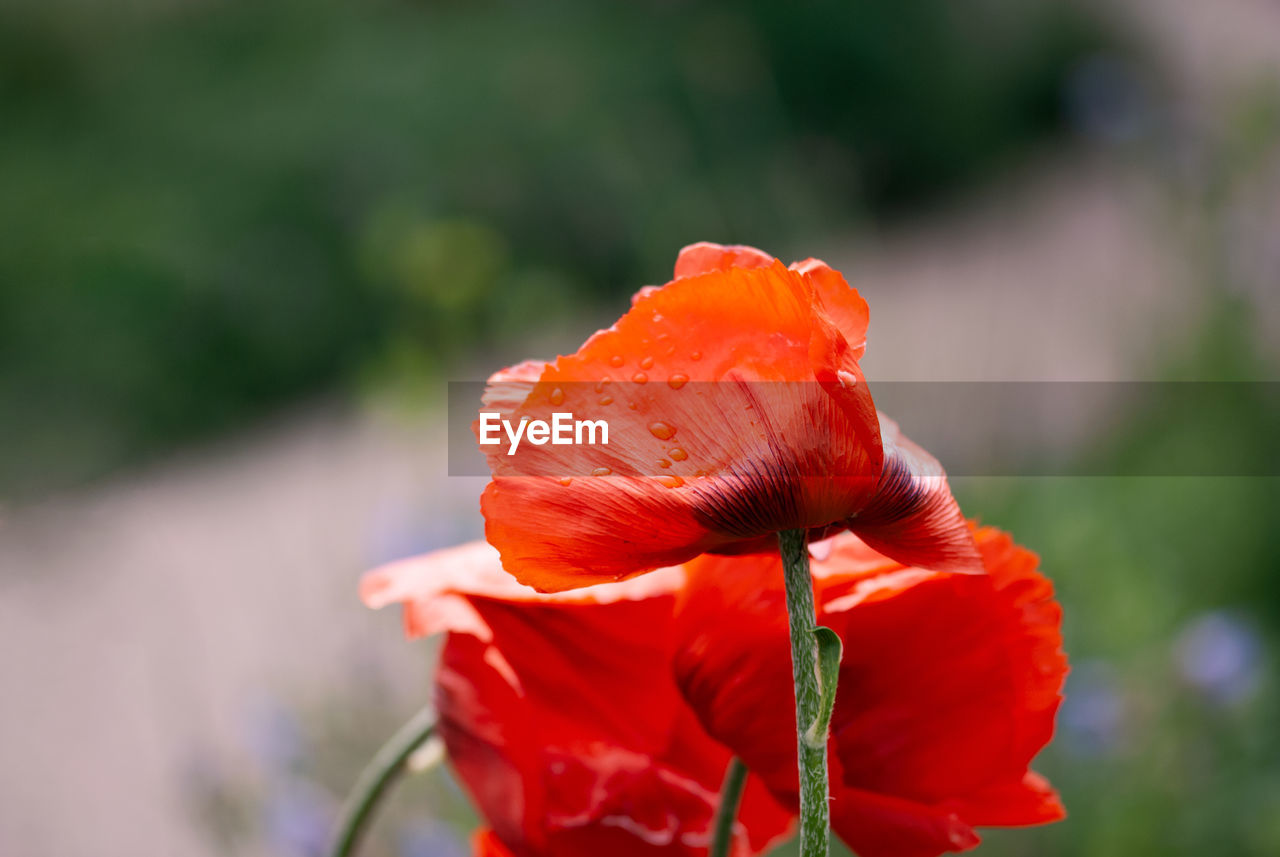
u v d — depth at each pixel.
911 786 0.79
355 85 9.95
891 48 11.66
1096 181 9.29
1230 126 4.61
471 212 8.86
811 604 0.64
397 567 0.87
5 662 4.93
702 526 0.64
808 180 5.18
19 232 8.85
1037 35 12.21
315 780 2.52
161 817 3.71
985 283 6.37
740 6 11.34
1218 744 2.55
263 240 9.05
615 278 8.56
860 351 0.68
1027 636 0.77
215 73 10.68
